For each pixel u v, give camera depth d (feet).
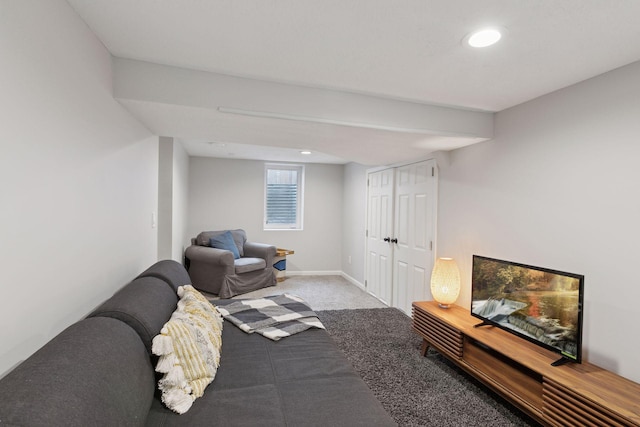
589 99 6.37
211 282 15.29
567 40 4.97
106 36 5.14
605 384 5.40
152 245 8.87
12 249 3.21
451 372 8.31
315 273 20.20
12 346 3.24
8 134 3.13
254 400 4.38
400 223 13.17
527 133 7.67
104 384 2.97
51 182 3.89
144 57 5.85
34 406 2.31
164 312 5.14
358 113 7.51
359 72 6.33
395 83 6.84
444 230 10.52
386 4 4.16
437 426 6.25
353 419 4.04
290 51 5.54
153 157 8.82
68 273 4.33
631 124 5.70
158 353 4.24
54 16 3.91
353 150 10.66
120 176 6.29
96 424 2.64
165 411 4.08
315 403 4.35
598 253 6.17
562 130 6.87
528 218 7.60
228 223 18.74
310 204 19.97
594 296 6.22
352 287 17.25
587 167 6.39
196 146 14.98
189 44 5.36
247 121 7.31
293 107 7.00
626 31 4.69
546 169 7.20
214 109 6.47
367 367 8.52
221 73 6.48
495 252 8.50
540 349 6.66
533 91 7.07
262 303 8.40
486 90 7.09
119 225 6.26
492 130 8.61
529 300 6.88
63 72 4.13
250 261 16.06
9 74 3.13
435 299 9.32
